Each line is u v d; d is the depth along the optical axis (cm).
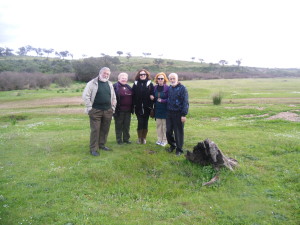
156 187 518
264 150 712
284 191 482
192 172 574
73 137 922
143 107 743
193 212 427
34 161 665
